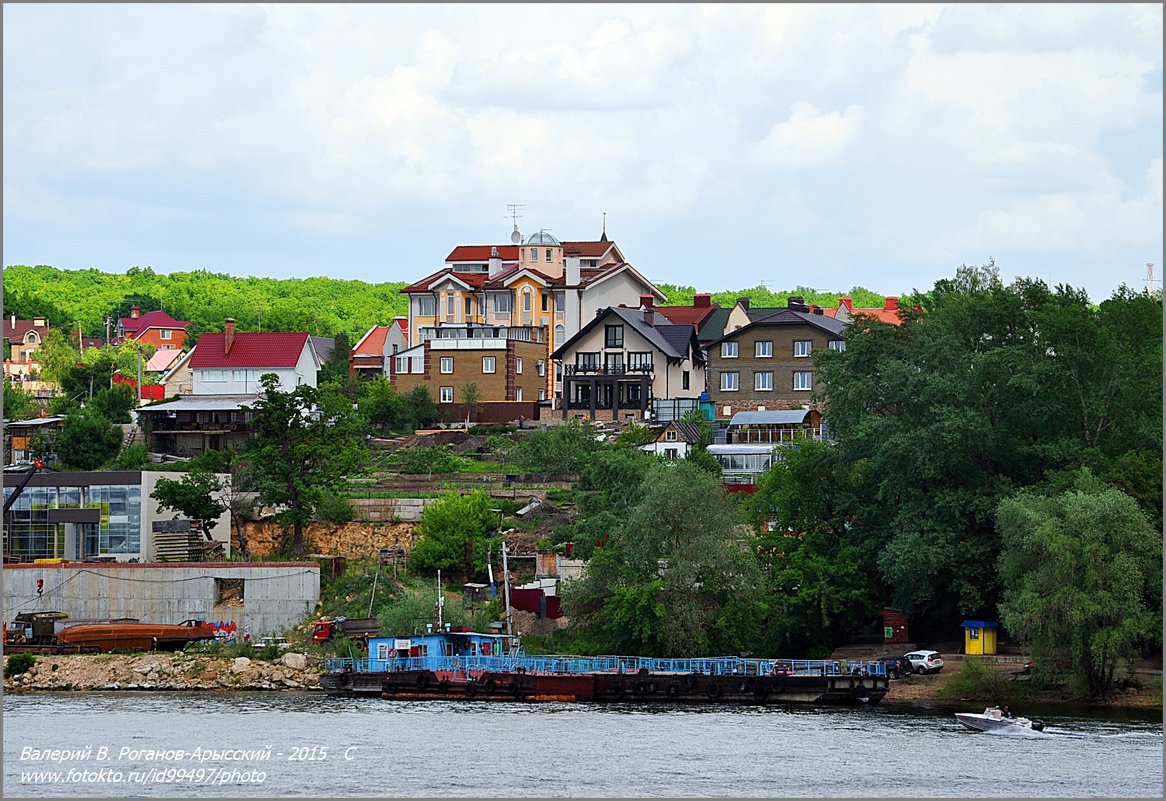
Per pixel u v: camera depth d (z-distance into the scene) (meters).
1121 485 103.38
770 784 75.00
